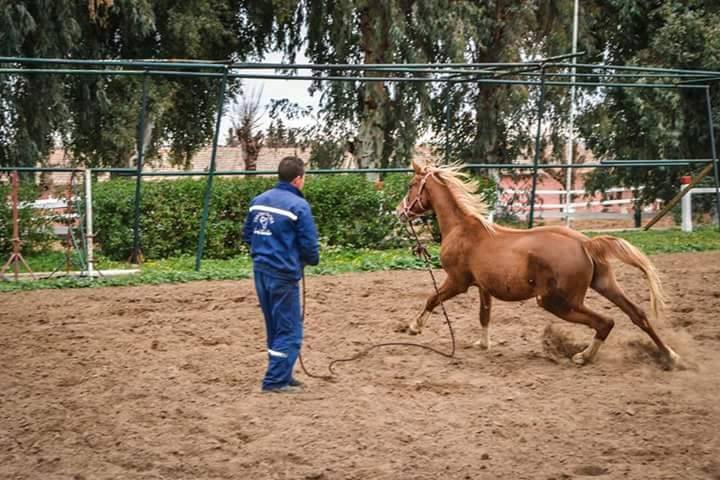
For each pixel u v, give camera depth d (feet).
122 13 78.02
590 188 92.22
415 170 31.94
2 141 74.23
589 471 19.60
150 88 79.10
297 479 19.13
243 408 24.18
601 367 28.76
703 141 87.25
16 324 36.55
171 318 37.65
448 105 56.85
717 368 28.71
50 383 27.35
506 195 87.35
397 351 31.45
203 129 90.17
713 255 59.67
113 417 23.68
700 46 83.10
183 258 59.26
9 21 68.28
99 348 32.07
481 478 19.12
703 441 21.34
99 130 80.79
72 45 72.84
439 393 25.73
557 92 85.56
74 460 20.54
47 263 56.49
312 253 25.35
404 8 81.92
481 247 29.53
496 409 23.99
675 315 37.35
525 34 84.12
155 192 58.95
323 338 33.55
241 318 37.63
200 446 21.26
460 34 77.66
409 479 19.04
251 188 61.05
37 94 73.20
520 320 36.52
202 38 83.30
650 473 19.30
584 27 85.87
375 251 63.31
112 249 58.95
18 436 22.36
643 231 77.56
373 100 83.61
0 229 57.57
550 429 22.29
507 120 86.79
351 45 84.23
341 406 24.29
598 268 28.50
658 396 25.26
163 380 27.43
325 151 87.66
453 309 39.29
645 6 87.86
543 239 28.37
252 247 25.85
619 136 90.17
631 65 85.76
